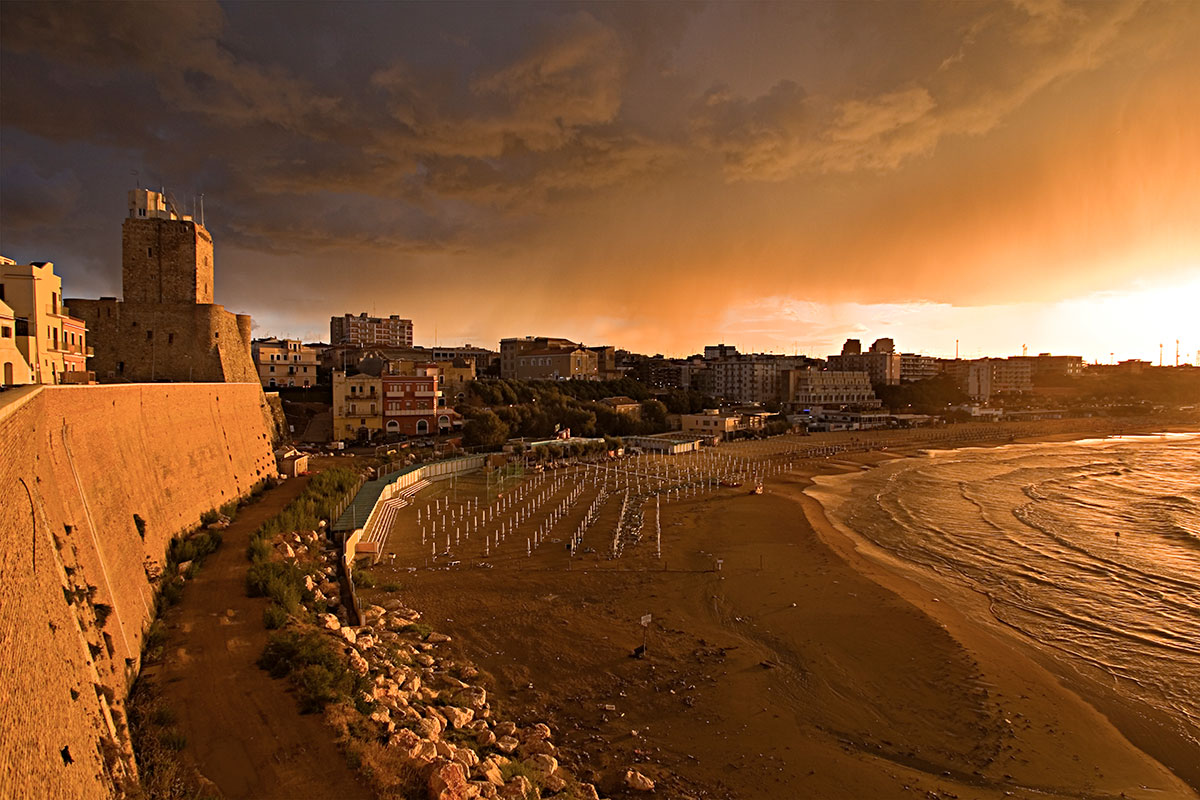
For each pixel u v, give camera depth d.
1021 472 122.38
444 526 68.19
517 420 134.00
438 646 38.19
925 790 27.05
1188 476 117.94
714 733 30.58
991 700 34.81
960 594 51.62
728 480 104.25
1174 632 44.53
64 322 58.38
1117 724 33.12
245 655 27.84
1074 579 55.81
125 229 81.12
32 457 21.47
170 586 33.91
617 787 25.89
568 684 34.66
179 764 20.45
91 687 19.58
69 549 22.84
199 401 52.16
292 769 20.45
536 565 55.56
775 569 56.25
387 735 23.38
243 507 56.03
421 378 121.75
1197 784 28.62
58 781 14.46
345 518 58.09
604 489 93.94
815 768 28.11
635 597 48.16
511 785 22.20
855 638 42.03
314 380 143.12
